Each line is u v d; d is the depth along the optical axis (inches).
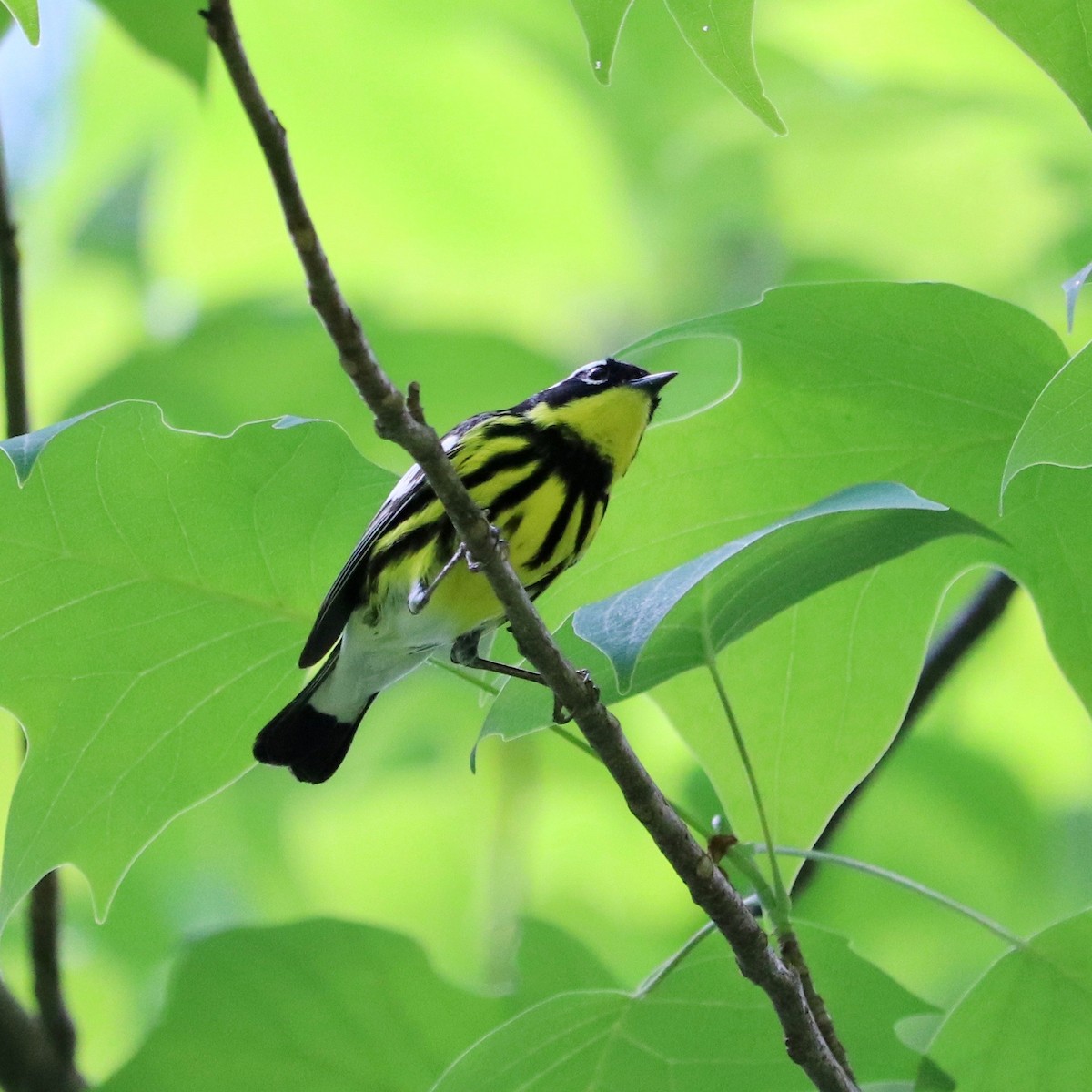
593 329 672.4
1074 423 254.5
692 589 275.1
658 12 611.5
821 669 366.0
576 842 607.5
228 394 566.3
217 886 584.4
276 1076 373.7
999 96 621.0
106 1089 368.5
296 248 214.2
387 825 623.5
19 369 421.7
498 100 653.9
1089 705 352.2
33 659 344.2
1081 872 556.4
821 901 538.0
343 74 645.3
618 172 661.9
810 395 345.4
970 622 442.3
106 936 565.3
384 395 231.1
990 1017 323.6
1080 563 345.7
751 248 655.8
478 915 611.5
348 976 378.3
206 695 358.0
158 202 654.5
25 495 326.6
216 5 196.7
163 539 337.1
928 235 647.1
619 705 561.9
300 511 339.3
